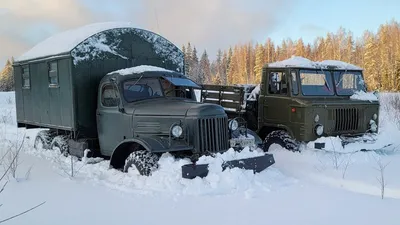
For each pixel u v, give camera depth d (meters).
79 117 8.37
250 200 5.25
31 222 4.32
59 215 4.57
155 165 6.22
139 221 4.39
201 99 10.43
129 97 7.54
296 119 8.76
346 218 4.55
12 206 4.90
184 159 6.18
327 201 5.24
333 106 8.80
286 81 9.05
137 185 5.89
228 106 10.01
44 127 9.91
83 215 4.57
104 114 7.89
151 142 6.36
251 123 10.05
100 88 8.06
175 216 4.57
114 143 7.68
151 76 7.84
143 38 9.38
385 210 4.88
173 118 6.61
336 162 7.71
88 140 8.39
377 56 55.28
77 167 7.40
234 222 4.39
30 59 10.05
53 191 5.61
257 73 61.22
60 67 8.76
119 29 8.95
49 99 9.41
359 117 9.20
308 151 8.48
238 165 6.14
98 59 8.60
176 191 5.57
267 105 9.46
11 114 19.44
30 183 6.04
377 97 9.71
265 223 4.36
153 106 7.04
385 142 8.89
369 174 7.07
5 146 10.12
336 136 8.75
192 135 6.41
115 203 5.05
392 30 58.97
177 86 8.02
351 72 9.83
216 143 6.59
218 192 5.56
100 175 6.69
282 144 8.94
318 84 9.30
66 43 8.81
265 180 6.15
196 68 62.09
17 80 11.17
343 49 65.06
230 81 69.50
